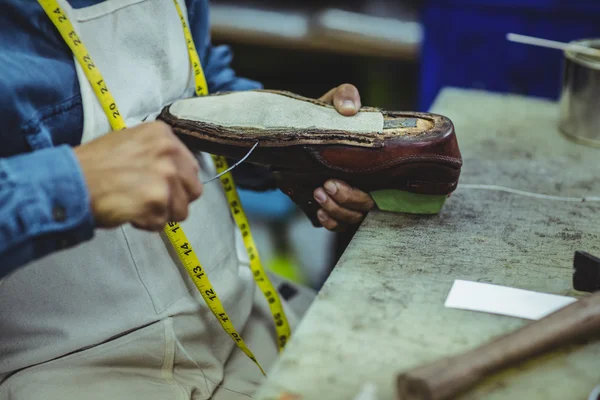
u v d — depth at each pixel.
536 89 1.67
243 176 1.08
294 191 0.90
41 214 0.54
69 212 0.55
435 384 0.52
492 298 0.69
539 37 1.59
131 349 0.82
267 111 0.83
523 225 0.86
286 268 1.75
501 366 0.56
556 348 0.60
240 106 0.85
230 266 0.97
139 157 0.59
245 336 1.01
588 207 0.91
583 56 1.13
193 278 0.87
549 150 1.12
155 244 0.84
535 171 1.04
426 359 0.61
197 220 0.91
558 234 0.84
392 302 0.69
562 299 0.69
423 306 0.69
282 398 0.57
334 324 0.66
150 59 0.87
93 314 0.81
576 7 1.50
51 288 0.79
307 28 2.40
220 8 2.56
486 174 1.03
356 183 0.85
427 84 1.78
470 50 1.67
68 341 0.80
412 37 2.27
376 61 2.43
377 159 0.80
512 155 1.11
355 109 0.84
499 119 1.27
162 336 0.84
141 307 0.83
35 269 0.77
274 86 2.55
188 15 0.99
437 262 0.77
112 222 0.58
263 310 1.05
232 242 1.00
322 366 0.60
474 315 0.67
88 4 0.80
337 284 0.72
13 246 0.54
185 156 0.62
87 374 0.80
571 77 1.13
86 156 0.58
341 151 0.80
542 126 1.24
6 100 0.68
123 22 0.83
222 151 0.84
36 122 0.72
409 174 0.81
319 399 0.57
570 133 1.17
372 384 0.53
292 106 0.84
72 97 0.77
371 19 2.39
